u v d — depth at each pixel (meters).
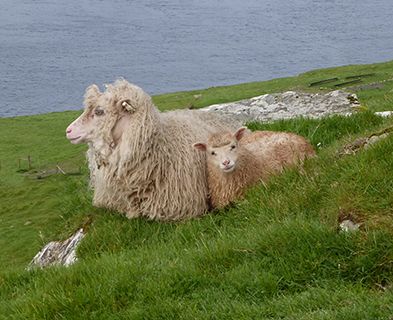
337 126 11.16
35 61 66.62
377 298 6.08
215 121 10.34
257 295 6.70
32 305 7.22
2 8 94.00
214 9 102.12
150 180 9.33
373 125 10.88
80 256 9.28
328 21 92.50
